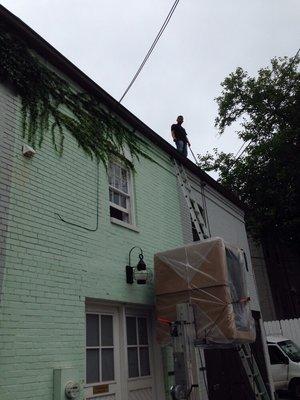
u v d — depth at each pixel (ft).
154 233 27.32
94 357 19.94
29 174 18.38
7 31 19.45
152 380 23.31
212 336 20.06
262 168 69.92
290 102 69.00
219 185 41.06
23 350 15.64
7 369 14.82
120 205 25.27
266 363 35.42
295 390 38.96
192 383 15.67
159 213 28.73
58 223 19.22
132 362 22.38
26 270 16.81
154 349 24.07
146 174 28.68
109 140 25.21
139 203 26.76
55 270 18.26
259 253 75.66
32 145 18.98
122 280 22.54
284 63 71.56
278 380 39.93
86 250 20.49
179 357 15.97
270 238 75.10
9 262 16.15
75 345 18.04
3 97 18.24
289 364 39.91
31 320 16.35
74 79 23.32
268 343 42.01
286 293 75.92
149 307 24.45
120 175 26.12
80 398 17.01
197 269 21.70
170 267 22.59
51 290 17.72
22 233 17.13
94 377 19.57
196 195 36.86
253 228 70.90
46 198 18.95
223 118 75.25
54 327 17.30
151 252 26.18
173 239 29.37
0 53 18.58
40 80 20.63
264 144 68.80
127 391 21.11
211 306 20.61
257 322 37.83
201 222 30.83
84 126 23.17
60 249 18.89
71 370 16.85
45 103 20.57
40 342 16.44
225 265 21.18
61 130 21.18
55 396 16.11
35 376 15.78
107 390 20.03
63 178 20.39
